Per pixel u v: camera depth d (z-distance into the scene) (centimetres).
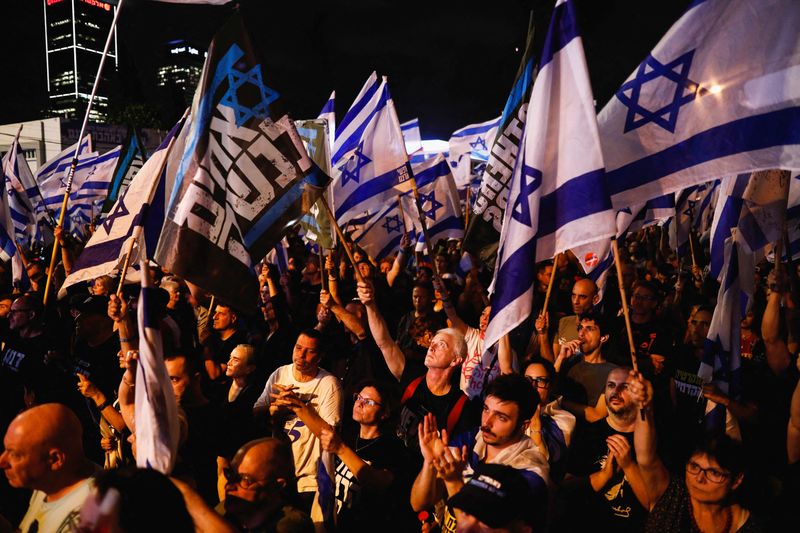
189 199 464
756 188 536
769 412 534
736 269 531
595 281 726
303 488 524
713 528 358
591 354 586
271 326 789
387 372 676
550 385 503
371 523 473
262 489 367
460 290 1002
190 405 507
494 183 720
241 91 496
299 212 497
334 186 849
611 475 438
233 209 477
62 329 687
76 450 344
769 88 405
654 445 387
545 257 439
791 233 684
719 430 506
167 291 766
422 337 687
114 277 909
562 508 439
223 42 500
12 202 1209
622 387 473
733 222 543
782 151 397
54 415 340
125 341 470
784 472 430
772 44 407
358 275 613
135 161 1015
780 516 366
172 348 518
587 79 430
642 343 662
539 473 353
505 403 374
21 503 564
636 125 448
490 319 449
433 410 498
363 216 1184
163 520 230
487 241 720
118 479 235
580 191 429
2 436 586
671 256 1335
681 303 888
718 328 523
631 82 452
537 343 662
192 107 510
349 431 556
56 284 1055
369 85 840
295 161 501
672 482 382
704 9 431
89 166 1673
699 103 427
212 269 462
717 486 348
